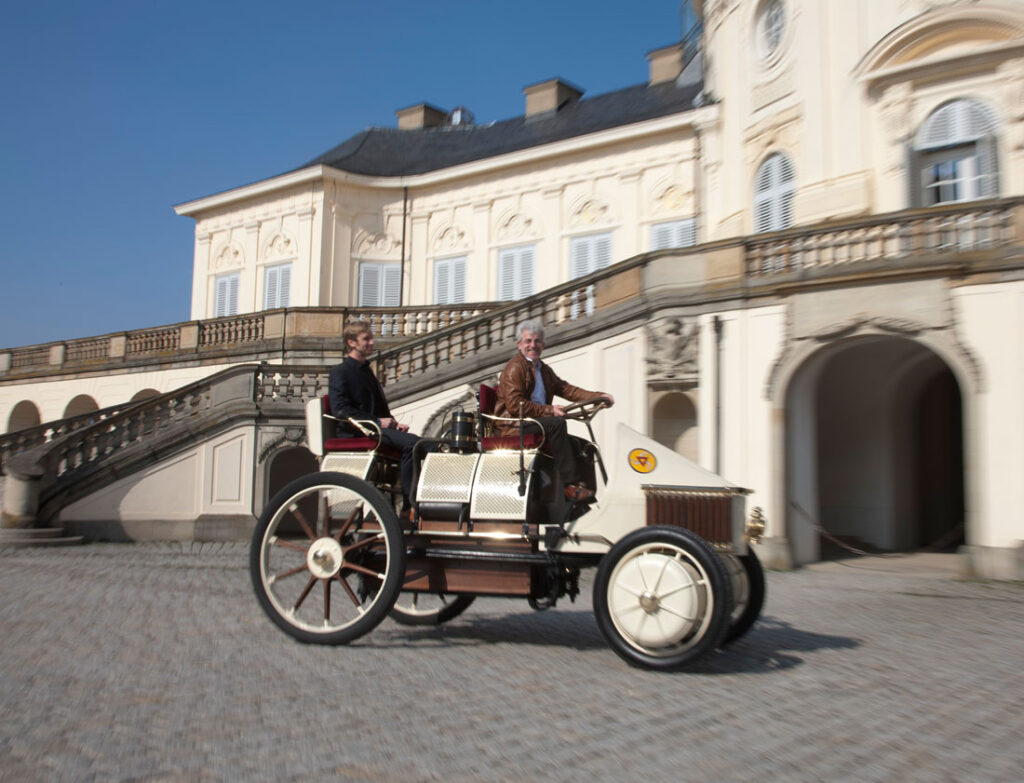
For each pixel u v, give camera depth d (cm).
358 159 3003
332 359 2209
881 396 1672
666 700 469
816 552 1375
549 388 651
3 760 364
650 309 1420
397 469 679
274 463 2125
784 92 1788
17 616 732
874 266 1241
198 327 2506
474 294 2711
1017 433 1150
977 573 1149
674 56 2850
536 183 2638
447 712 440
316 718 427
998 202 1184
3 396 3139
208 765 358
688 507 562
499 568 598
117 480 1672
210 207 3084
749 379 1340
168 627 679
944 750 395
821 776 356
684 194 2394
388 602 593
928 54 1562
